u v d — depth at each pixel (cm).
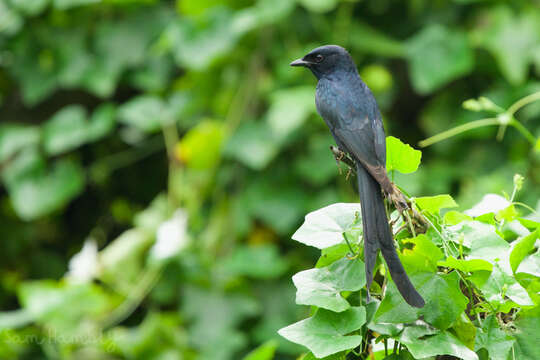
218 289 1038
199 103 1124
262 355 607
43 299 1005
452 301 428
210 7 1103
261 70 1093
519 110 1086
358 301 460
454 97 1125
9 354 991
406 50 1088
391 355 450
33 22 1159
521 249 445
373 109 729
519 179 511
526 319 454
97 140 1242
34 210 1125
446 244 459
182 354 1005
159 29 1154
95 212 1323
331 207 486
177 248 1029
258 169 1087
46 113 1245
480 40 1070
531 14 1081
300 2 1084
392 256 438
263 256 1036
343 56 767
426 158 1134
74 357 995
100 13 1156
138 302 1040
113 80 1137
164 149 1285
